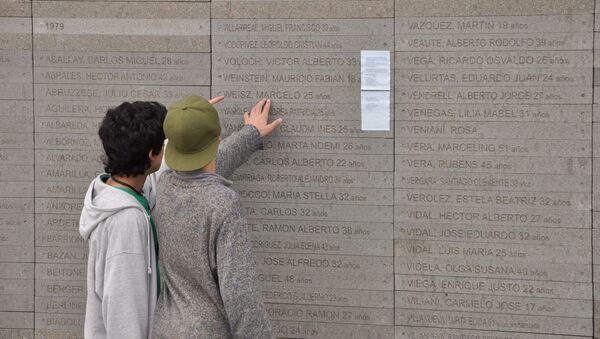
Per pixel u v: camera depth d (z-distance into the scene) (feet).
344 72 11.18
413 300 11.14
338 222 11.32
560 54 10.47
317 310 11.45
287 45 11.32
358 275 11.30
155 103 8.00
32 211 12.11
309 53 11.26
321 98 11.27
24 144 12.09
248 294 6.84
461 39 10.78
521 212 10.72
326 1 11.16
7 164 12.12
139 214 7.66
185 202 7.23
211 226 7.00
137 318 7.45
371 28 11.05
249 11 11.40
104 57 11.84
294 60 11.31
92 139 11.95
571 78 10.46
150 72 11.75
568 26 10.41
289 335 11.55
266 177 11.48
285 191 11.44
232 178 11.57
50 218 12.09
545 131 10.59
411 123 11.01
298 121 11.34
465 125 10.85
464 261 10.94
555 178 10.59
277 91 11.38
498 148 10.75
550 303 10.68
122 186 7.91
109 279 7.43
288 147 11.39
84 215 7.89
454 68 10.83
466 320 10.97
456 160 10.90
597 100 10.39
